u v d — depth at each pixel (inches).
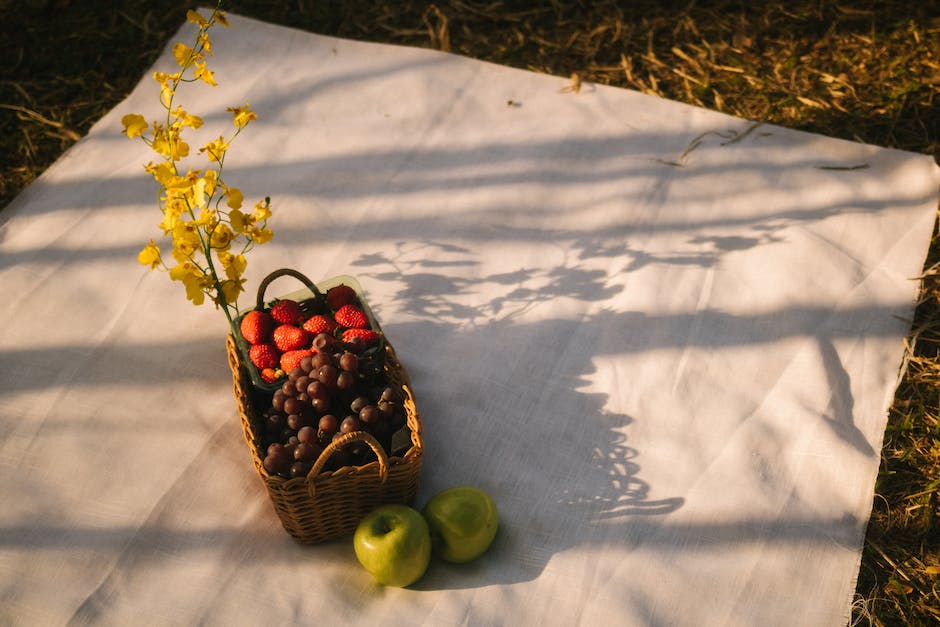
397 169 65.5
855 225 63.0
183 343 57.2
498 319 58.9
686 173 65.6
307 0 75.7
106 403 54.7
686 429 54.8
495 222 63.1
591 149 66.8
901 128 68.6
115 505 51.4
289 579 49.5
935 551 51.7
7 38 72.1
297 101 68.6
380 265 61.0
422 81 69.7
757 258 61.5
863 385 56.6
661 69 72.5
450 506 48.1
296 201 63.5
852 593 49.8
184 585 49.2
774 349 57.8
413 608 48.6
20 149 66.3
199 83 69.3
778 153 66.7
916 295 60.0
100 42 72.2
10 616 48.1
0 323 57.2
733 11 75.7
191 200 49.6
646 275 60.7
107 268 59.9
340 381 47.7
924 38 73.5
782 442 54.3
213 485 52.3
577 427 54.8
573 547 50.7
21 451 52.8
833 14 75.2
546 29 74.9
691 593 49.5
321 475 46.4
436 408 55.3
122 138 66.0
